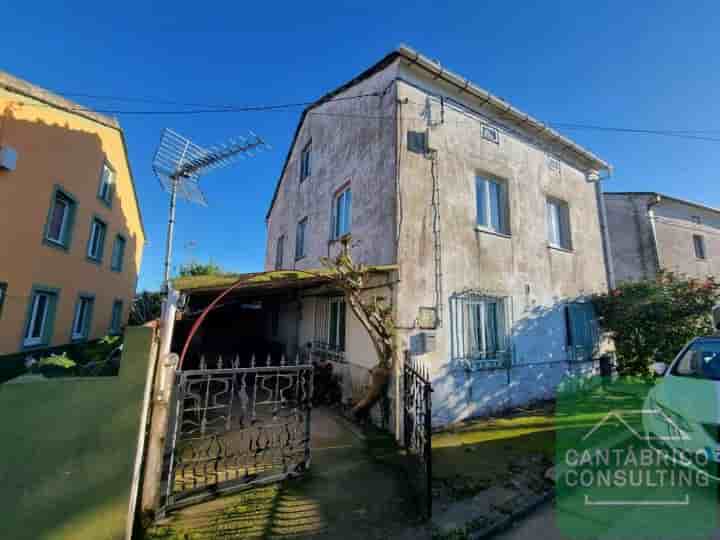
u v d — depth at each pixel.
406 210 6.25
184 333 12.52
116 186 13.16
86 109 10.09
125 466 2.71
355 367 6.73
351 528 2.98
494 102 7.85
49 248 8.93
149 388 3.03
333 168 9.04
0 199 7.23
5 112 7.36
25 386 2.57
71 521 2.54
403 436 5.02
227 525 3.01
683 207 14.57
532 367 7.68
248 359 10.92
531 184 8.71
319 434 5.41
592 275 9.79
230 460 4.33
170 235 10.34
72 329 10.38
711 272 14.54
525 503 3.46
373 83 7.43
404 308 5.89
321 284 6.80
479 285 7.07
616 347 9.30
